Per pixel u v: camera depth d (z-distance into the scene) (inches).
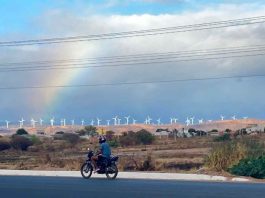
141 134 5846.5
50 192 1350.9
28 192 1359.5
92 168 1822.1
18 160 3112.7
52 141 6097.4
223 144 2174.0
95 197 1222.9
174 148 4495.6
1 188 1470.2
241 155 2064.5
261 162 1897.1
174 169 2225.6
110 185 1515.7
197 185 1507.1
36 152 4402.1
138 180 1726.1
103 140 1827.0
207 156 2160.4
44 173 2112.5
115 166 1807.3
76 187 1471.5
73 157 3041.3
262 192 1288.1
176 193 1274.6
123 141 5521.7
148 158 2330.2
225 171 2015.3
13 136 5521.7
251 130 7455.7
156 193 1279.5
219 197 1179.9
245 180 1739.7
